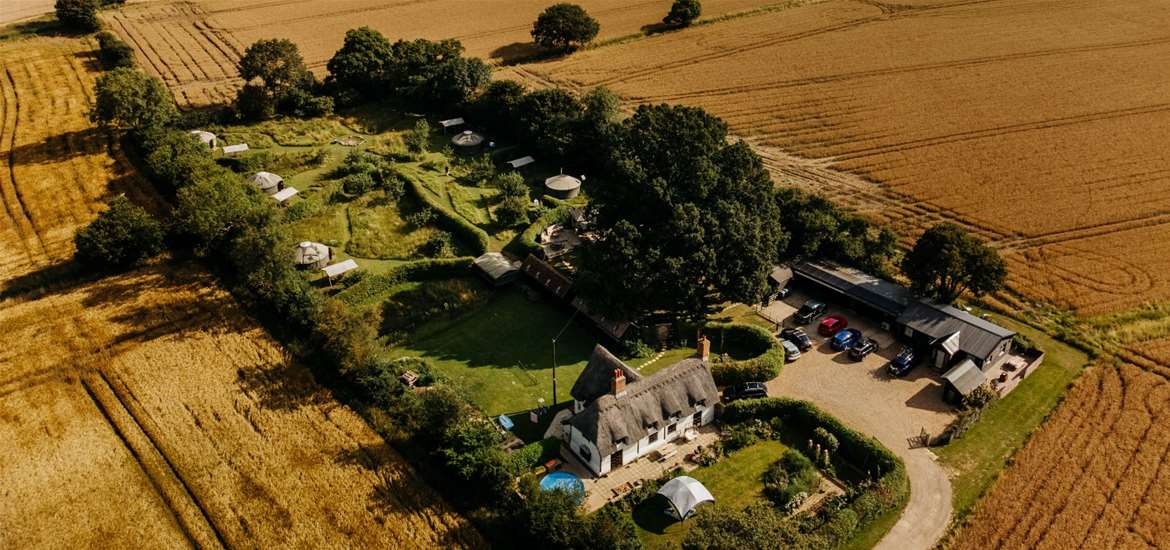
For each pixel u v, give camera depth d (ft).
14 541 204.74
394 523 209.56
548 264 328.29
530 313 307.99
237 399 252.83
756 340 279.28
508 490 214.90
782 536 188.14
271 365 267.80
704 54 586.04
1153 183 386.73
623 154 316.60
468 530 207.51
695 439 244.83
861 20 654.53
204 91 499.92
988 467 231.30
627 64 569.23
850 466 233.55
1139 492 218.59
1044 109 476.13
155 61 549.13
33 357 271.28
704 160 297.33
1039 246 341.82
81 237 314.14
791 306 310.65
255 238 298.35
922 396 261.24
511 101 435.53
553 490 206.28
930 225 361.10
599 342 290.76
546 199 381.40
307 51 574.56
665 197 289.74
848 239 322.55
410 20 650.43
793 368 275.18
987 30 621.72
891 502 215.10
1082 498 217.77
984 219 363.15
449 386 260.42
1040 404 255.09
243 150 414.82
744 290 278.87
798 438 244.63
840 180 407.85
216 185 340.80
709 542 187.21
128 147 424.46
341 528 208.23
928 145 439.22
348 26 631.15
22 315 293.23
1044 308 302.66
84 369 265.75
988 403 251.60
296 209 361.30
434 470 226.38
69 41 581.12
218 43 587.68
